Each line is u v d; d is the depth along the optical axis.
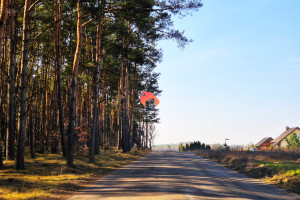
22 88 15.82
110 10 18.91
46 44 27.14
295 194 10.89
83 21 24.58
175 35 18.55
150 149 72.69
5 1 13.79
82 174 16.23
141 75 48.44
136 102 63.31
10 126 18.48
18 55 26.34
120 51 26.45
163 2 17.64
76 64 19.25
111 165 22.33
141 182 12.77
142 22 19.88
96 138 29.66
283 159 26.95
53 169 16.67
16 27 22.52
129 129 47.72
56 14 22.12
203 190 10.74
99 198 9.27
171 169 18.88
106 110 53.16
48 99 30.59
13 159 18.47
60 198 9.70
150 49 34.44
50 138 26.83
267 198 9.83
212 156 34.00
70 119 18.52
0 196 9.52
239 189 11.55
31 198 9.47
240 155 29.30
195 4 17.30
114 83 39.81
